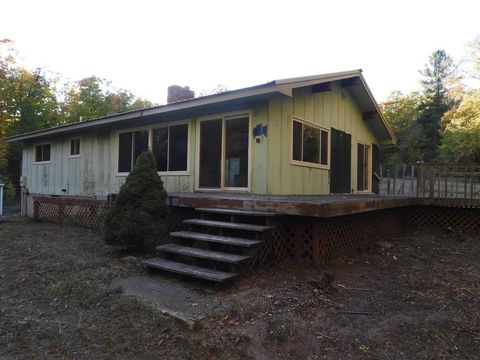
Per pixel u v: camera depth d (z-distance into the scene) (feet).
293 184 22.62
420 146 104.53
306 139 24.40
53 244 20.43
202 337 8.77
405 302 11.62
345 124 30.91
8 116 66.95
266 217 14.49
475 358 8.35
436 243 21.63
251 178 20.63
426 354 8.50
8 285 13.80
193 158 23.75
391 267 15.98
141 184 16.65
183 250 13.84
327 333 9.23
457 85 70.23
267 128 20.10
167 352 8.40
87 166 32.01
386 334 9.30
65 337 9.41
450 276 14.70
